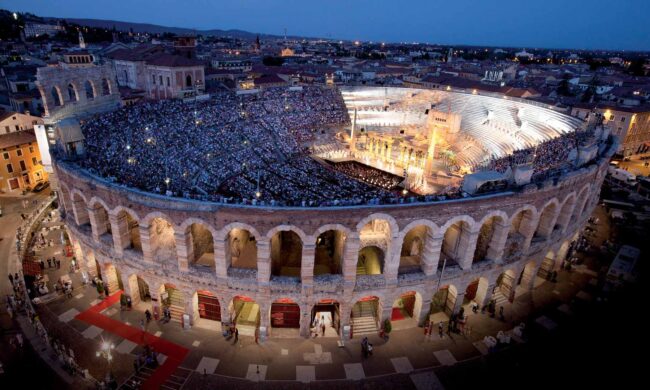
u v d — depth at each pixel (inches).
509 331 1722.4
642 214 2930.6
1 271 1971.0
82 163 1852.9
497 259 1723.7
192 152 2957.7
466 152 3821.4
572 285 2053.4
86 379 1417.3
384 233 1720.0
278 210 1428.4
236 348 1587.1
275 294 1562.5
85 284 1913.1
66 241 2234.3
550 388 1445.6
